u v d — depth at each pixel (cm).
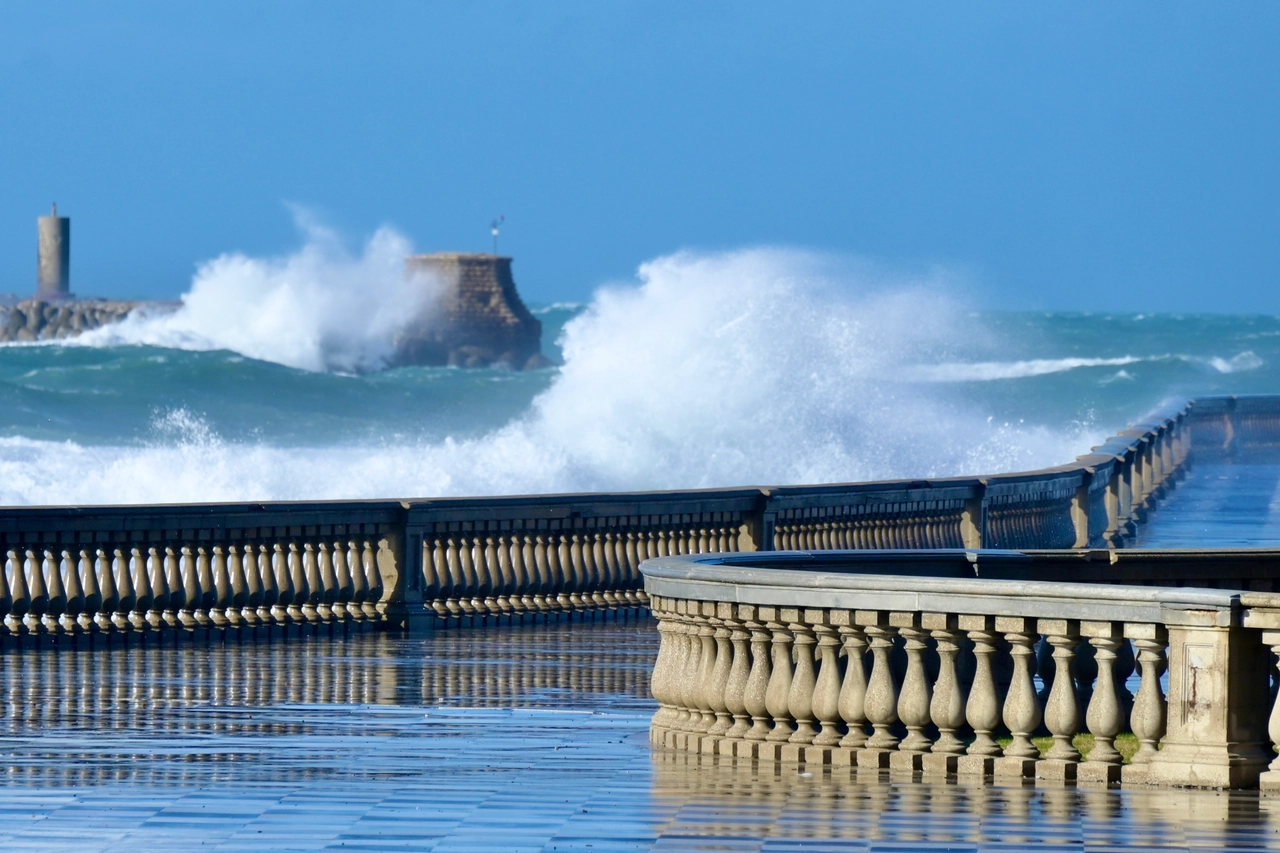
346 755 4253
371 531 7531
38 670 6116
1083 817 3416
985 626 3862
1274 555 5444
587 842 3209
